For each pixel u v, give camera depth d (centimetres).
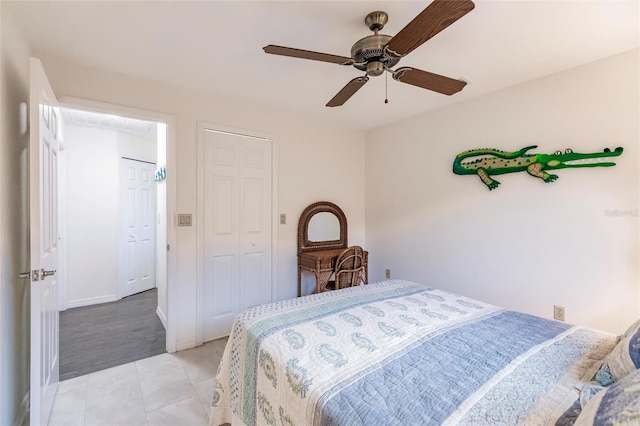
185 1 153
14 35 164
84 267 382
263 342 134
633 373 81
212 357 247
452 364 115
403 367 113
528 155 247
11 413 153
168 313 256
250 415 135
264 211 313
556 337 138
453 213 304
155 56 209
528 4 154
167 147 257
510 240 261
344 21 170
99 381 211
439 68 225
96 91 225
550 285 239
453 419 85
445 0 109
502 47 196
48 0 151
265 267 315
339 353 123
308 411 99
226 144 287
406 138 349
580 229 223
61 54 206
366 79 174
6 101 150
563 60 213
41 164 155
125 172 420
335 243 367
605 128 210
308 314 163
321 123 355
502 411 88
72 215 374
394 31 179
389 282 234
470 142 287
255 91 271
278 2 154
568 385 100
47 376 171
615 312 209
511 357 120
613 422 65
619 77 204
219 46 197
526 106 248
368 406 91
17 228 164
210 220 279
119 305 381
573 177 226
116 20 169
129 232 425
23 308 172
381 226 380
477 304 183
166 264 270
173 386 206
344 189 381
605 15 163
